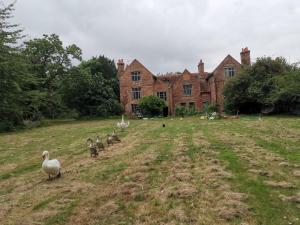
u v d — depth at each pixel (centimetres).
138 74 5550
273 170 995
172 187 854
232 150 1356
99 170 1111
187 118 4100
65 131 2839
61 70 4938
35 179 1067
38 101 4050
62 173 1119
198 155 1281
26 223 689
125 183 920
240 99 4388
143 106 5038
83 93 5375
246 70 4534
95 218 694
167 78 5866
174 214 683
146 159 1238
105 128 2834
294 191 795
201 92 5472
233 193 781
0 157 1584
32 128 3466
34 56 4662
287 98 3891
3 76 2580
